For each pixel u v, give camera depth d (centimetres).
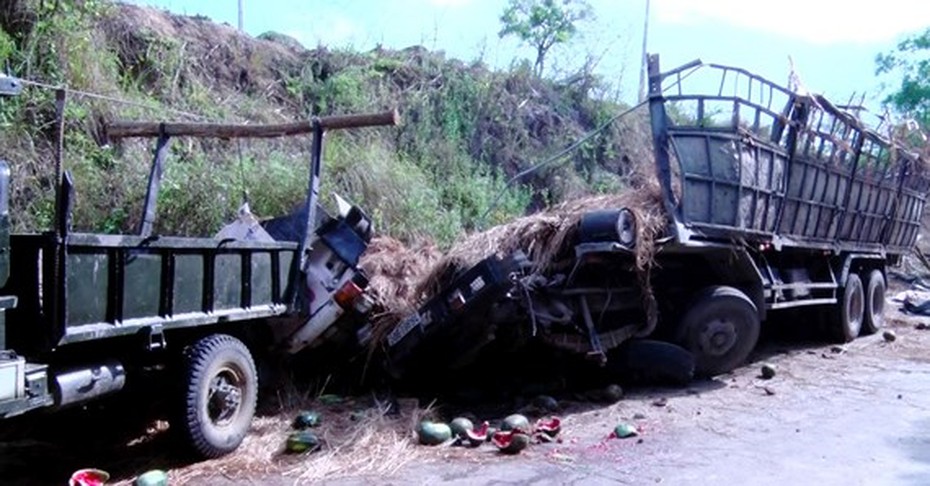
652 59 830
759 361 970
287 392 737
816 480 529
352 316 750
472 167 1487
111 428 619
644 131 1797
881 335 1199
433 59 1656
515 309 738
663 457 581
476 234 846
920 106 2322
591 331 774
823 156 1014
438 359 770
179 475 538
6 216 445
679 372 805
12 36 977
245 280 618
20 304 467
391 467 558
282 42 1541
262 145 1149
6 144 883
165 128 747
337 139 1261
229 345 586
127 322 504
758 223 892
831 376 879
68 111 959
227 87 1327
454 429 628
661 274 869
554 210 840
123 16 1207
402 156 1366
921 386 825
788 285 968
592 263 788
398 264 816
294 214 724
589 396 761
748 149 863
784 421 683
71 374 485
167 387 561
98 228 902
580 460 574
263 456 579
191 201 952
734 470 550
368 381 796
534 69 1842
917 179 1348
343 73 1473
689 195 807
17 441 605
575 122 1759
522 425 639
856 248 1153
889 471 546
